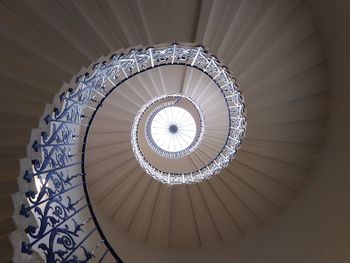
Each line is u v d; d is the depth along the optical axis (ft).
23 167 7.19
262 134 12.86
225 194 14.60
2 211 6.72
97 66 10.19
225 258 13.84
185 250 14.51
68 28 8.11
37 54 7.58
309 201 12.72
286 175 13.28
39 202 8.09
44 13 7.48
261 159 13.42
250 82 11.91
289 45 10.52
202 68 14.33
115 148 15.79
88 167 14.84
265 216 14.08
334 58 10.31
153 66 14.25
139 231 14.69
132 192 15.23
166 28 9.95
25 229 7.13
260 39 10.52
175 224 14.85
